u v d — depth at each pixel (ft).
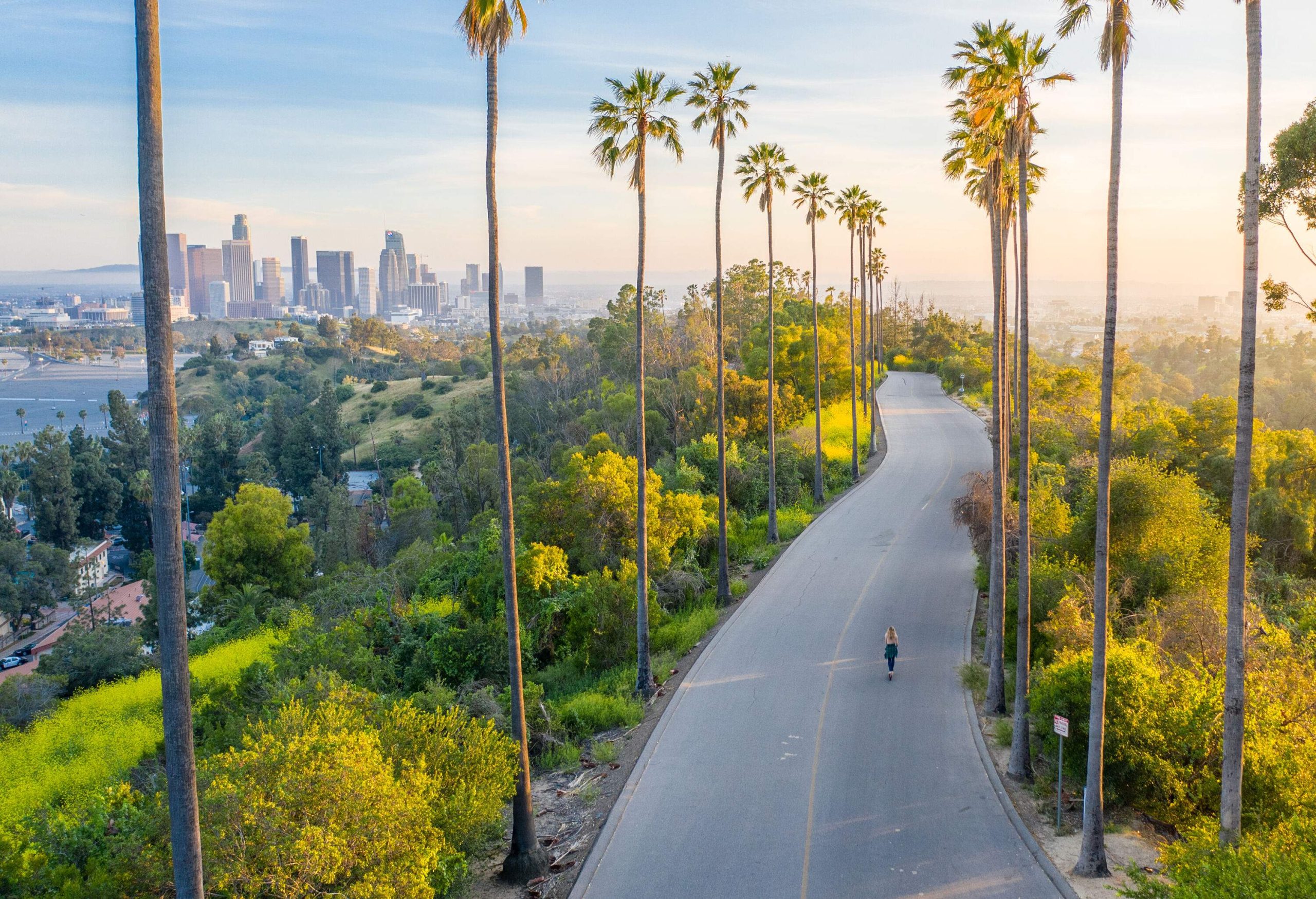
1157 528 87.15
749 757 63.26
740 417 182.39
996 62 60.29
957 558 114.11
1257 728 51.62
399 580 117.60
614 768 63.52
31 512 315.99
